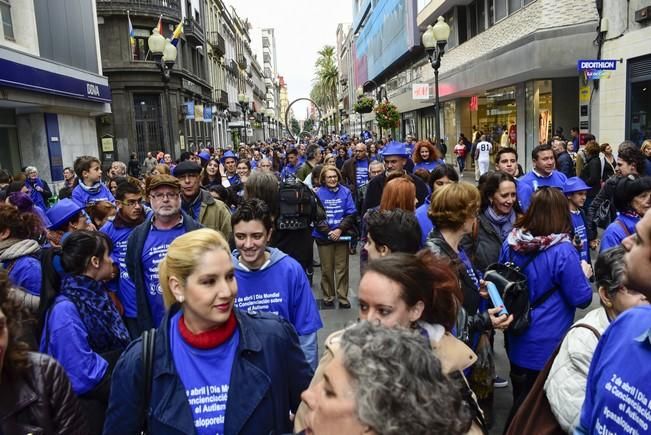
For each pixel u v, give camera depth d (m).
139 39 34.12
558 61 16.62
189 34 40.53
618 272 2.21
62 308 3.03
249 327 2.35
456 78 26.48
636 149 6.61
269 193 5.27
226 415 2.21
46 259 3.18
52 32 19.88
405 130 49.97
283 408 2.36
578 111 19.81
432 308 2.31
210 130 51.69
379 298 2.23
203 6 49.81
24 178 10.35
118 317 3.34
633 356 1.74
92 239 3.21
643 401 1.66
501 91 24.64
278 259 3.47
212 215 5.77
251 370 2.27
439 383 1.38
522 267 3.59
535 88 20.50
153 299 4.16
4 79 15.34
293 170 14.11
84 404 2.97
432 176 6.09
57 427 2.25
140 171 28.86
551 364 2.45
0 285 2.22
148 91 34.38
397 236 3.15
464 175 26.89
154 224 4.27
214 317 2.23
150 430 2.22
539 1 17.16
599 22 15.39
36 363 2.25
